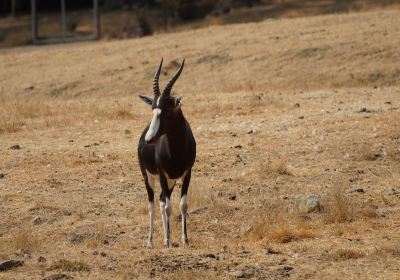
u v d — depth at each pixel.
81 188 53.69
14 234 44.78
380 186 51.97
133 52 127.75
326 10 165.50
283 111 76.94
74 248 41.75
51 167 59.03
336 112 73.56
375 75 99.06
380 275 34.47
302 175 54.62
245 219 46.22
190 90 103.50
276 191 51.44
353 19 127.00
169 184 41.31
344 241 40.59
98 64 123.50
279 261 37.16
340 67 103.19
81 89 112.00
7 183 55.25
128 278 34.94
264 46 116.44
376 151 59.25
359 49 107.88
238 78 105.31
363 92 86.69
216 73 109.31
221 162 58.34
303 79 100.94
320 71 102.81
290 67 105.69
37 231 45.41
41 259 38.66
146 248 41.12
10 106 91.38
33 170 58.41
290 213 46.59
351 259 37.09
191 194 49.53
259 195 50.56
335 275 34.72
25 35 190.00
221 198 50.09
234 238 42.91
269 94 89.81
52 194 52.53
